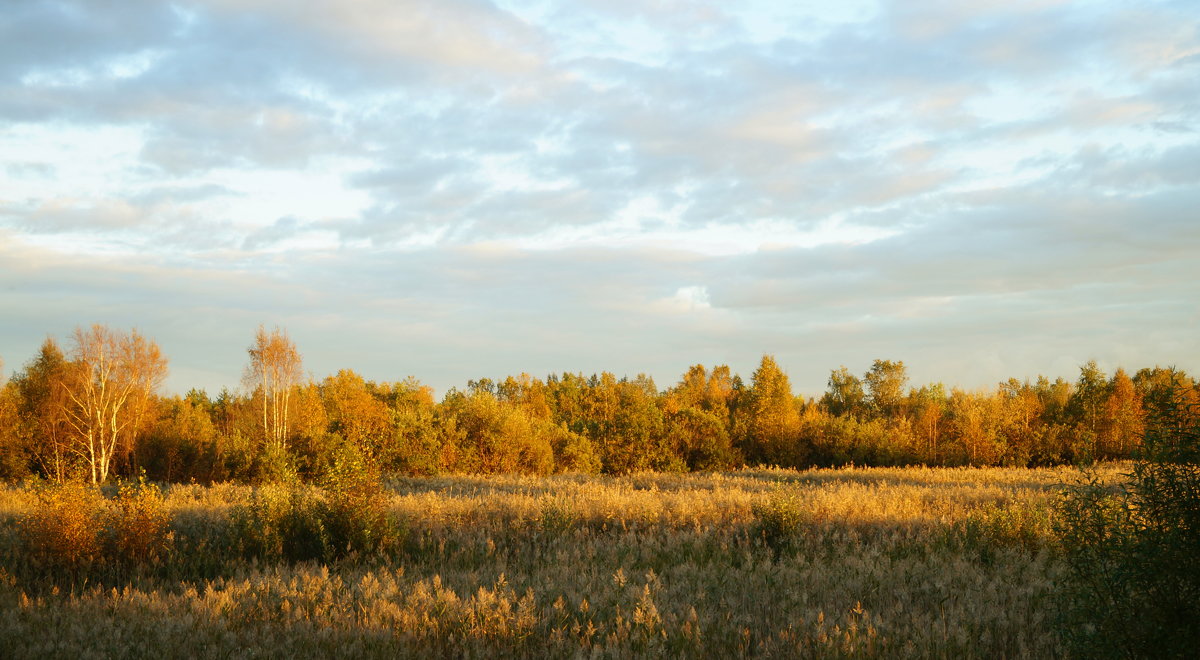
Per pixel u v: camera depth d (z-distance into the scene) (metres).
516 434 44.84
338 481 14.72
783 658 8.04
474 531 15.09
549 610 9.50
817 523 15.29
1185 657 6.01
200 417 53.47
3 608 10.20
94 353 47.53
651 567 11.95
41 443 48.09
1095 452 49.09
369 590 10.22
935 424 56.34
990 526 13.68
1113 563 6.64
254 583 11.21
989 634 8.30
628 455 50.88
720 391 95.50
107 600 10.41
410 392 62.59
